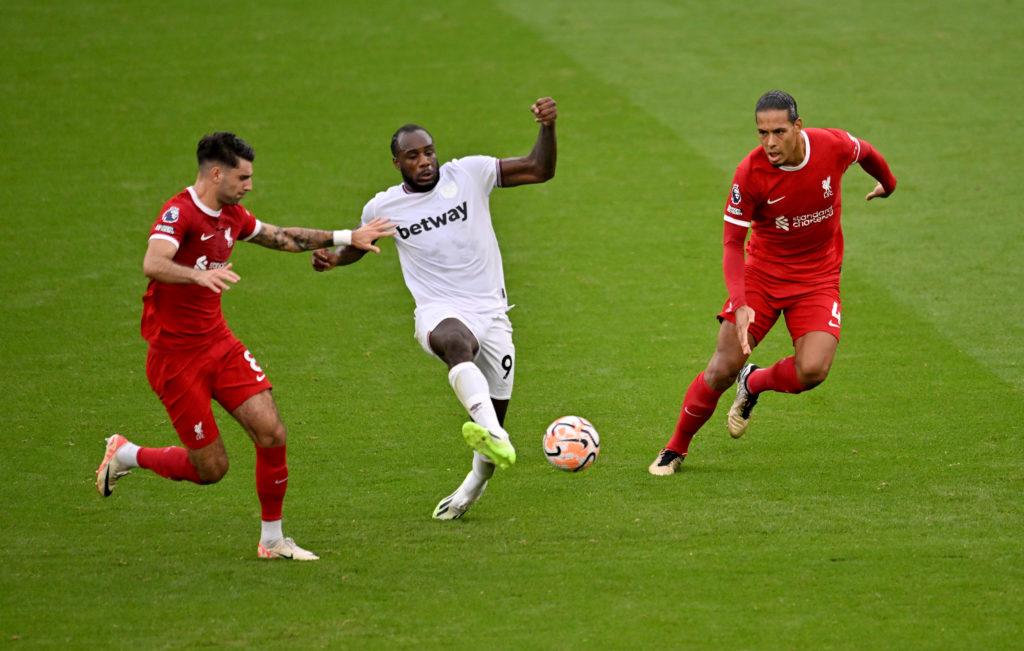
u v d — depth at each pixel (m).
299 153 45.34
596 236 38.66
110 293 34.53
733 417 24.39
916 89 51.31
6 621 17.28
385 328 32.53
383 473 24.05
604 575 18.75
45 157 44.81
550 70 54.28
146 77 53.09
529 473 23.91
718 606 17.48
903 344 30.23
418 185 20.91
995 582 18.09
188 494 23.27
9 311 33.09
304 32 59.06
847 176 43.31
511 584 18.48
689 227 39.22
